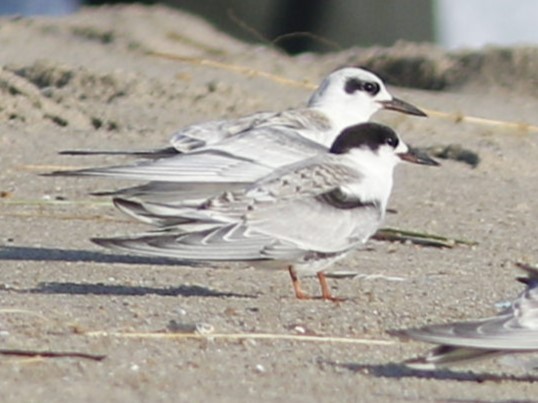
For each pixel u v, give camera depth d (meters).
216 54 25.62
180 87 22.11
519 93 24.72
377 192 12.95
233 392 9.52
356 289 12.95
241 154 13.51
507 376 10.24
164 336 10.91
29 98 20.56
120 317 11.45
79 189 16.62
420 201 17.08
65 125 20.12
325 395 9.56
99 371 9.88
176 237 11.95
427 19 29.36
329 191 12.68
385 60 25.69
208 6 28.70
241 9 28.73
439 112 20.94
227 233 12.20
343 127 14.95
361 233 12.73
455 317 11.95
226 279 13.20
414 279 13.38
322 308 12.15
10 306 11.66
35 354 10.18
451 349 9.48
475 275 13.61
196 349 10.66
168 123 20.36
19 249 13.97
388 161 13.12
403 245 14.98
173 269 13.48
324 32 28.88
